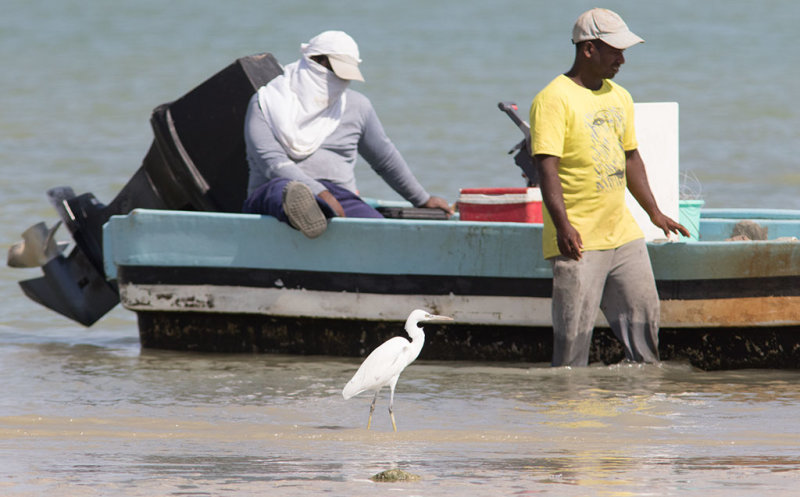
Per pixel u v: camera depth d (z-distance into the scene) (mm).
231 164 21359
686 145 55375
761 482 11867
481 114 67000
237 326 20453
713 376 18031
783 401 16281
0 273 28391
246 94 21172
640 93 77125
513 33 120562
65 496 11367
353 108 20797
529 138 20016
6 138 57094
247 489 11609
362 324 19625
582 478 12047
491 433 14453
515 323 18672
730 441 13945
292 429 14781
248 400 16625
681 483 11836
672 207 19047
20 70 91750
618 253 17766
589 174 17375
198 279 20188
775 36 116375
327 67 20312
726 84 81375
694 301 18047
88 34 122000
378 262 19141
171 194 21734
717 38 114938
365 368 14305
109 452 13461
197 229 20062
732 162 50125
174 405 16312
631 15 138750
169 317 20891
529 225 18406
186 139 21406
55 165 48500
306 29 126000
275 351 20359
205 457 13172
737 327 18188
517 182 44156
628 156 18203
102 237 22156
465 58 99000
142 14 141875
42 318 24609
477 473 12305
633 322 17984
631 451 13461
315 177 20312
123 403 16453
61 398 16812
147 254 20391
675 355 18609
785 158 51281
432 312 19031
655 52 103000
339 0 155375
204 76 89250
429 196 22109
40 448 13695
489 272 18672
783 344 18422
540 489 11602
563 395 16656
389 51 104500
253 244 19781
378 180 43594
